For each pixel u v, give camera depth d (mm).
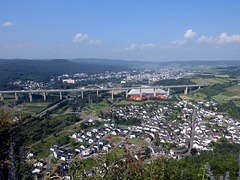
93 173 9016
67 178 9734
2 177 9469
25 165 9578
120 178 8391
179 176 10180
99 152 10023
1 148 11391
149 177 8648
